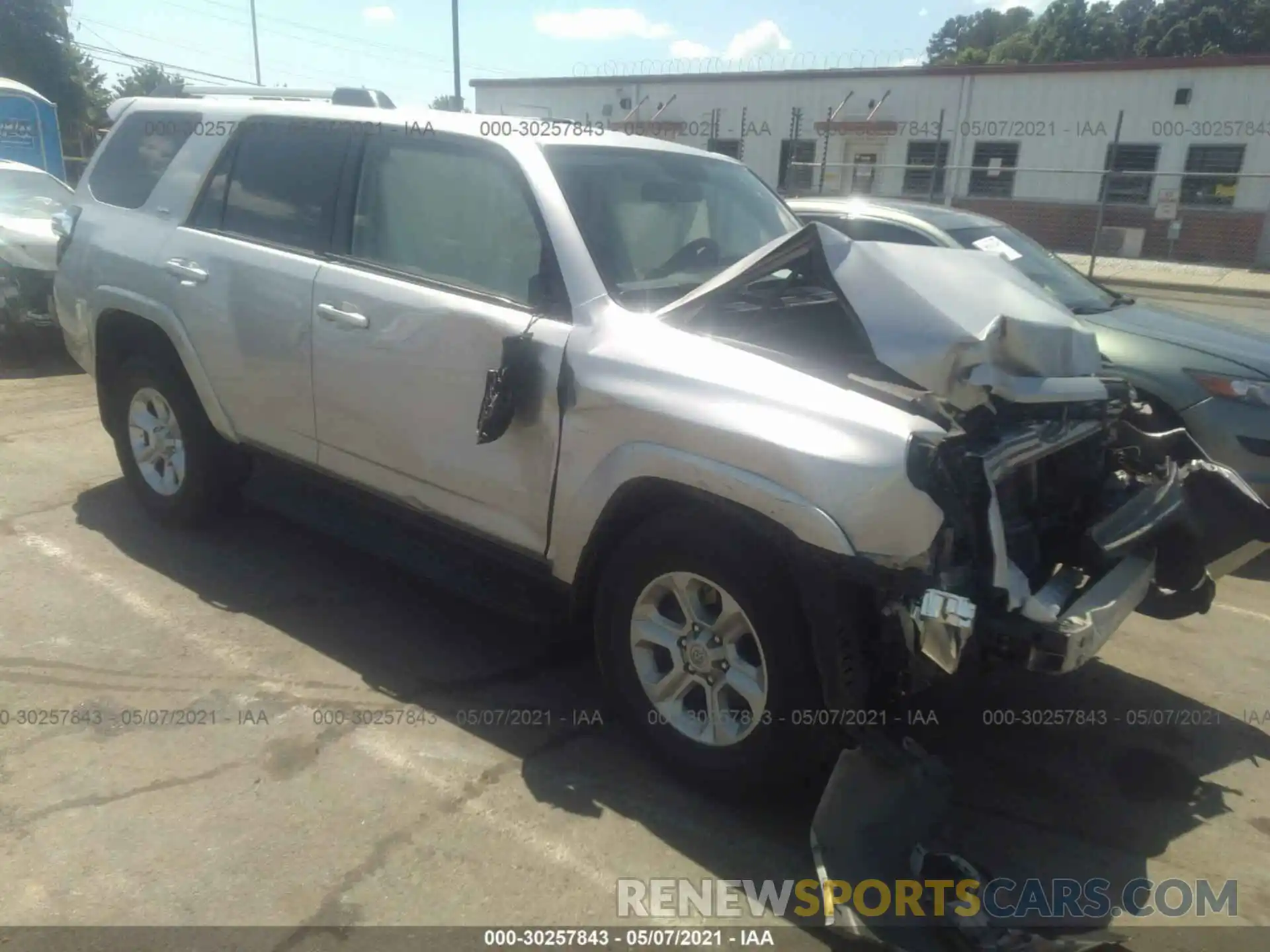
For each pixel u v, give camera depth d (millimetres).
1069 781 3424
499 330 3395
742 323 3396
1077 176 24297
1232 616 4852
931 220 6734
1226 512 3689
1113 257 24000
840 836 2740
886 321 3014
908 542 2631
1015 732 3719
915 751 2828
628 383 3092
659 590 3168
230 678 3697
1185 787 3416
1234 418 5273
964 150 25234
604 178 3699
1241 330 6129
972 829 3139
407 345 3645
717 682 3070
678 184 3980
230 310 4289
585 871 2820
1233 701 4027
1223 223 22953
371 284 3795
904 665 2840
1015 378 3068
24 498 5367
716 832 3010
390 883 2721
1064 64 23719
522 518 3436
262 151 4406
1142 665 4309
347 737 3377
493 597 3637
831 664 2748
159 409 4887
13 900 2580
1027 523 3377
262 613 4215
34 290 8445
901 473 2623
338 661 3869
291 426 4203
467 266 3629
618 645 3270
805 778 2982
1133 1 58000
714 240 3955
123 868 2715
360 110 4129
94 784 3055
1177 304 17438
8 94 16984
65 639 3906
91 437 6539
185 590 4383
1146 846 3102
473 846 2889
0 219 8852
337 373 3906
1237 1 49062
